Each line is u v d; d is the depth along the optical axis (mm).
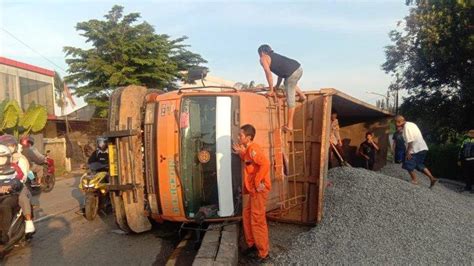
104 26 23969
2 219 5809
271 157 6602
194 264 4547
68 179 17422
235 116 6070
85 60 24172
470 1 13805
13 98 18406
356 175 8766
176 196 6027
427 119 19703
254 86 7598
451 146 15422
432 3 16734
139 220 6535
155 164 6211
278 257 5637
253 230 5406
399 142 13594
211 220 5988
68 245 6586
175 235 6977
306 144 7352
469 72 16938
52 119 21344
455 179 15164
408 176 12148
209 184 6016
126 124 6367
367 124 15250
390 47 20375
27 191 6574
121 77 23469
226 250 4977
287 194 7301
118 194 6676
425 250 5582
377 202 7273
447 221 6809
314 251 5656
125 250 6262
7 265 5715
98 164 8484
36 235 7230
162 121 6125
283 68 6785
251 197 5418
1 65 17688
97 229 7555
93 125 23891
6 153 6027
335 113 11516
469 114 18328
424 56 17609
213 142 6000
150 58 24438
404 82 20531
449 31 16016
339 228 6414
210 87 6406
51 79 21812
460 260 5332
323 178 6938
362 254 5406
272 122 6797
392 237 5996
